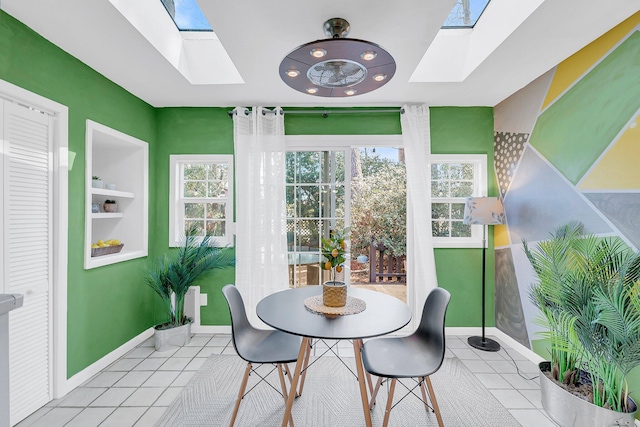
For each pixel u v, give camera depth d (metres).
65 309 2.14
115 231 3.05
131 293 2.88
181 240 3.32
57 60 2.08
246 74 2.50
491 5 2.13
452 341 3.07
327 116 3.30
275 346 1.84
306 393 2.15
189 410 1.95
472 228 3.41
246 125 3.19
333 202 3.34
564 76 2.31
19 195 1.85
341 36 1.84
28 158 1.91
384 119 3.28
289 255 3.34
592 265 1.77
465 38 2.52
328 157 3.35
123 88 2.76
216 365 2.54
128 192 3.05
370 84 1.86
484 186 3.26
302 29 1.90
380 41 2.03
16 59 1.81
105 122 2.54
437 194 3.48
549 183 2.46
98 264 2.46
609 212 1.95
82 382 2.28
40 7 1.69
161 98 3.02
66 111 2.15
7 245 1.78
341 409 1.97
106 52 2.17
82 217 2.31
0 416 0.67
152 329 3.20
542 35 1.98
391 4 1.68
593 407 1.63
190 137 3.27
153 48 2.13
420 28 1.89
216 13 1.75
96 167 3.06
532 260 2.11
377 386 1.90
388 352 1.78
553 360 2.01
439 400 2.08
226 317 3.25
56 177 2.09
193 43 2.55
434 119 3.28
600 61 2.01
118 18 1.80
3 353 0.68
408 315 1.71
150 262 3.17
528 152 2.71
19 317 1.86
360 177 6.09
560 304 1.81
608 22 1.86
